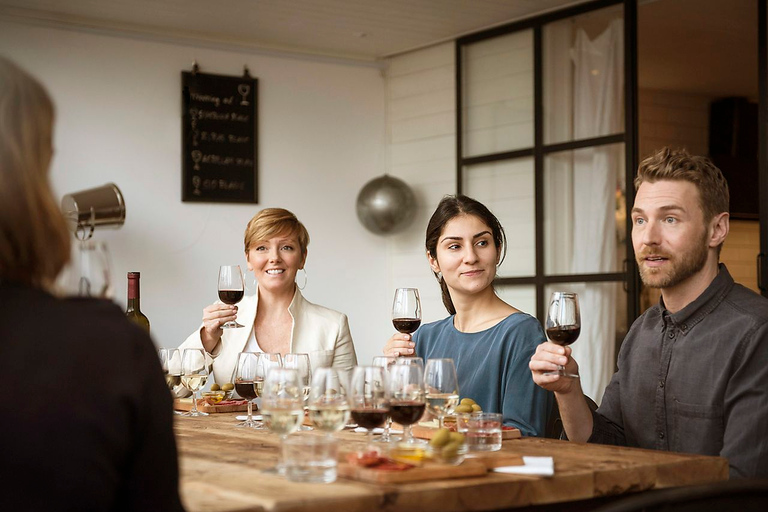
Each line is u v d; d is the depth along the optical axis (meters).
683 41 6.60
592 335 5.58
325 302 6.63
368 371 1.87
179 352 2.83
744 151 8.13
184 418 2.74
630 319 5.41
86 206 2.85
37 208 1.09
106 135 5.88
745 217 7.89
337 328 3.63
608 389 2.43
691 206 2.15
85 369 1.05
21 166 1.08
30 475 1.00
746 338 2.05
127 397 1.07
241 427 2.47
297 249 3.59
